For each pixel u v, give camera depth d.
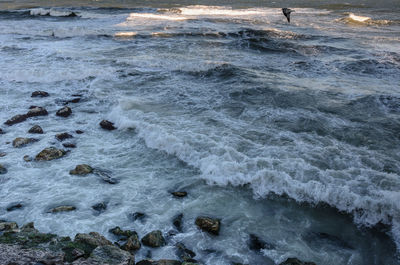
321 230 5.79
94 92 11.76
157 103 10.77
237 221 5.93
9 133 8.91
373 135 8.80
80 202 6.26
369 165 7.39
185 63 14.75
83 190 6.62
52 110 10.46
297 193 6.60
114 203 6.27
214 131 8.84
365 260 5.17
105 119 9.87
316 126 9.27
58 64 14.45
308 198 6.51
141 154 8.05
